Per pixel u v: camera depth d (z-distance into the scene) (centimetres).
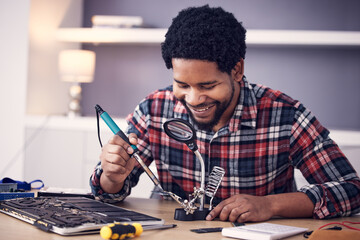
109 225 86
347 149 285
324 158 139
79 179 326
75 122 326
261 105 146
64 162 329
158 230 97
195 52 107
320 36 302
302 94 332
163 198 158
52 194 130
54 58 358
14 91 343
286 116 145
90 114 371
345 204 125
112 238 84
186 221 110
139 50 362
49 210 101
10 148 342
